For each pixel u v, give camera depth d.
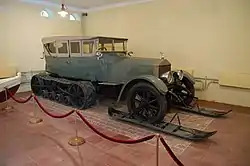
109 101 5.50
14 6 6.40
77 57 5.10
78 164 2.56
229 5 5.02
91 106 5.07
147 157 2.72
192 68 5.76
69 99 5.11
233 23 5.02
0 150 2.92
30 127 3.79
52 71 5.87
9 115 4.46
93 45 4.75
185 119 4.18
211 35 5.37
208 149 2.95
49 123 3.98
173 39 6.03
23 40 6.70
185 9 5.71
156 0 6.24
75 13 8.16
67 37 5.16
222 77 5.25
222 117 4.31
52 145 3.08
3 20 6.20
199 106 5.02
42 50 7.19
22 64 6.73
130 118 3.99
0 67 6.20
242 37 4.93
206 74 5.57
